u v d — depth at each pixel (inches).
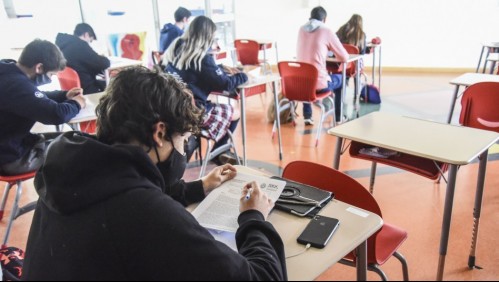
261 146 143.2
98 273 29.4
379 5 261.7
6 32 187.8
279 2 280.5
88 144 32.1
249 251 35.8
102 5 227.6
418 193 105.0
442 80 237.3
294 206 47.6
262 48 225.0
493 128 95.1
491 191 104.6
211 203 48.1
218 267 30.7
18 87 79.1
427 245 83.0
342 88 160.7
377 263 53.3
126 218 29.9
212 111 106.4
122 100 35.1
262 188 50.9
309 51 150.8
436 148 63.9
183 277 29.7
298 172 58.6
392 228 62.4
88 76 148.1
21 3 193.2
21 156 83.3
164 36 184.4
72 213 31.2
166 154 38.5
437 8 249.3
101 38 220.8
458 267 76.2
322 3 275.9
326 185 56.1
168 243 29.7
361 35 185.5
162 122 36.3
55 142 34.5
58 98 92.5
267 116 173.3
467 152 62.0
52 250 31.4
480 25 243.0
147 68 38.5
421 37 258.4
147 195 31.1
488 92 93.0
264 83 119.6
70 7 214.1
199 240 30.9
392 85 229.3
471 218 92.3
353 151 79.3
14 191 114.3
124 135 35.4
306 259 38.9
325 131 156.7
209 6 269.3
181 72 104.0
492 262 77.5
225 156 127.3
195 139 104.3
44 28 203.5
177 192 50.0
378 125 76.4
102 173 31.4
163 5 253.4
